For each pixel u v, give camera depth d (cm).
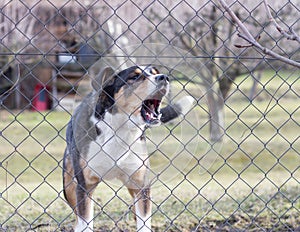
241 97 1677
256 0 1066
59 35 1312
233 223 621
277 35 1096
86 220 561
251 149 1304
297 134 1483
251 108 1680
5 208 688
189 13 1170
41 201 740
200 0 1161
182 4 1165
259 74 1491
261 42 1099
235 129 1423
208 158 752
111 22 1196
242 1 1060
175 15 1172
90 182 571
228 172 1073
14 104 1706
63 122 1467
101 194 802
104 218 661
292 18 1141
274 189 820
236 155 1230
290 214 642
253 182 954
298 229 584
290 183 902
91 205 568
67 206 716
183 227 613
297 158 1246
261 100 1758
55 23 1319
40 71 1716
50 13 1295
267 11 350
